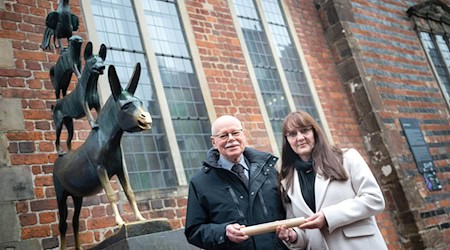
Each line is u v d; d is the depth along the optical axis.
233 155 2.59
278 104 6.80
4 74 4.30
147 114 3.04
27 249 3.78
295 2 8.16
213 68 6.23
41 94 4.44
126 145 4.94
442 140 8.73
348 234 2.27
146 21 5.91
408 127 8.09
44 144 4.24
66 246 3.92
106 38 5.38
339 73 8.06
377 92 7.94
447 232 7.51
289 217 2.52
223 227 2.33
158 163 5.12
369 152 7.62
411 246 7.09
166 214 4.80
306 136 2.49
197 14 6.48
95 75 3.24
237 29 6.82
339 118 7.51
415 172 7.69
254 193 2.51
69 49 3.46
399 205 7.27
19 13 4.68
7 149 4.03
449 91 9.81
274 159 2.66
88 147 3.19
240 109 6.20
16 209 3.86
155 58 5.70
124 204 4.51
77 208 3.64
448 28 10.84
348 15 8.41
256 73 6.78
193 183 2.64
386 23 9.31
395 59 8.89
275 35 7.47
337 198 2.35
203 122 5.84
